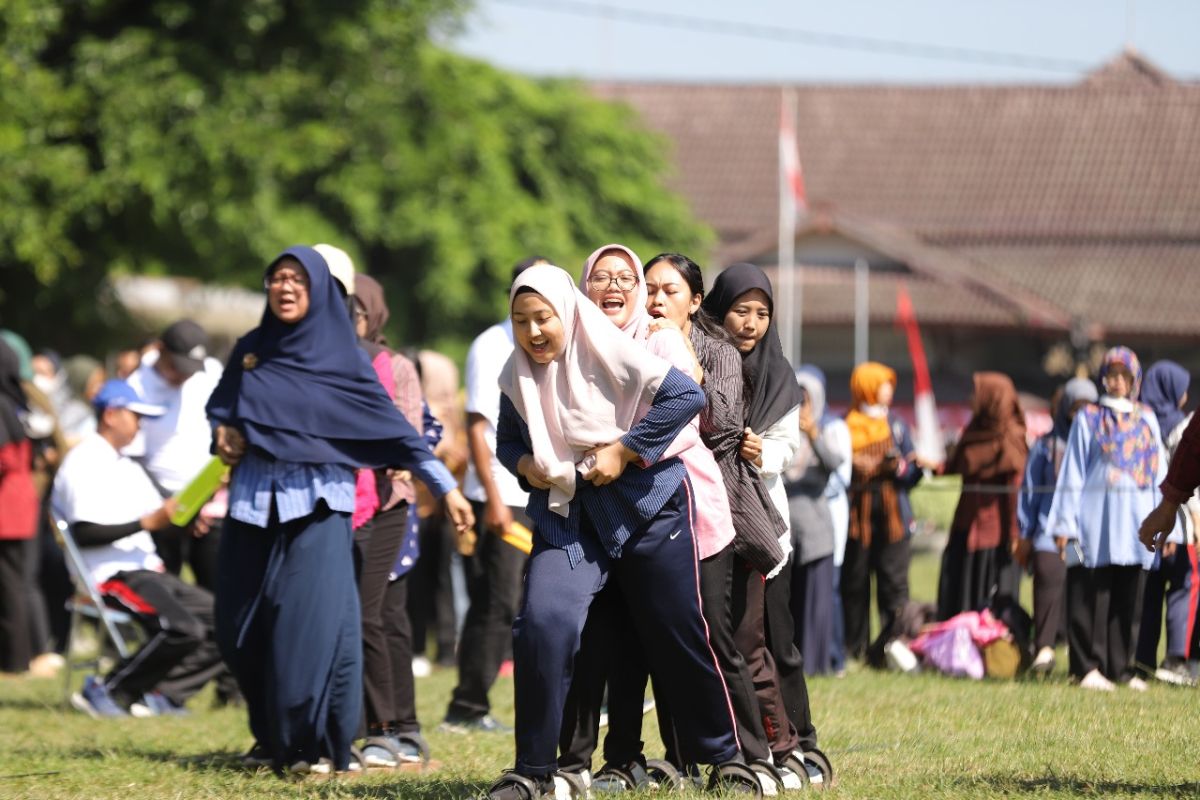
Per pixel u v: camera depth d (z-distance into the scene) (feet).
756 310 66.85
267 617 72.13
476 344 90.63
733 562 65.36
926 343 453.17
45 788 70.49
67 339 322.34
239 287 341.41
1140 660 110.83
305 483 71.72
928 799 64.54
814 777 67.82
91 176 282.36
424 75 396.16
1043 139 547.90
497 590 91.20
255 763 74.54
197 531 102.83
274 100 296.10
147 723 95.40
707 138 570.87
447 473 73.05
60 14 288.92
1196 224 505.66
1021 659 113.70
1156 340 459.73
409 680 80.23
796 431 66.54
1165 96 554.05
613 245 64.23
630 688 65.51
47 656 126.31
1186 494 65.77
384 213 417.69
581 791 62.75
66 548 100.99
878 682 110.42
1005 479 119.85
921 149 554.05
